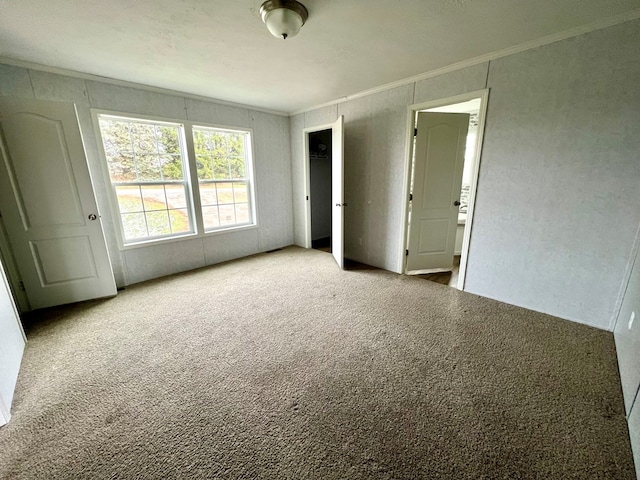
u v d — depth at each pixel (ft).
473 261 9.46
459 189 11.38
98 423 4.64
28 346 6.78
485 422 4.60
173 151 11.48
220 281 11.02
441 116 10.40
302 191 15.65
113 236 10.18
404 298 9.34
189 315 8.32
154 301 9.26
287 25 5.57
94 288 9.39
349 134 12.33
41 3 5.23
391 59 8.17
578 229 7.29
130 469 3.89
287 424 4.60
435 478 3.75
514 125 7.88
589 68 6.56
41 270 8.55
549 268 7.91
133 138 10.43
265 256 14.52
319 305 8.89
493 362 6.09
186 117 11.42
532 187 7.83
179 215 11.98
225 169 13.34
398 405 4.97
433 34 6.71
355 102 11.78
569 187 7.26
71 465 3.95
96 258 9.29
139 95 10.15
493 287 9.15
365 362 6.14
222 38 6.76
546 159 7.50
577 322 7.66
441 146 10.72
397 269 11.86
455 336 7.09
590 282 7.31
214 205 13.14
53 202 8.45
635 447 3.97
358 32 6.56
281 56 7.84
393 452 4.11
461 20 6.10
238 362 6.18
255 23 6.10
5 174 7.73
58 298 8.89
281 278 11.31
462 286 9.90
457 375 5.70
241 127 13.29
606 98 6.47
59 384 5.52
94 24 6.05
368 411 4.84
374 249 12.64
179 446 4.23
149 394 5.26
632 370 5.00
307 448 4.18
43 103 7.91
